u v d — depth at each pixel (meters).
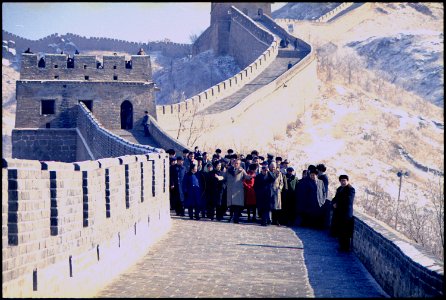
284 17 146.75
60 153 63.50
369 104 106.56
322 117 98.94
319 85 110.69
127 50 104.75
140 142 56.78
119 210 16.59
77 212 13.27
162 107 67.88
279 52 104.75
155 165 21.84
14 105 97.75
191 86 118.94
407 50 127.62
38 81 63.50
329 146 90.38
